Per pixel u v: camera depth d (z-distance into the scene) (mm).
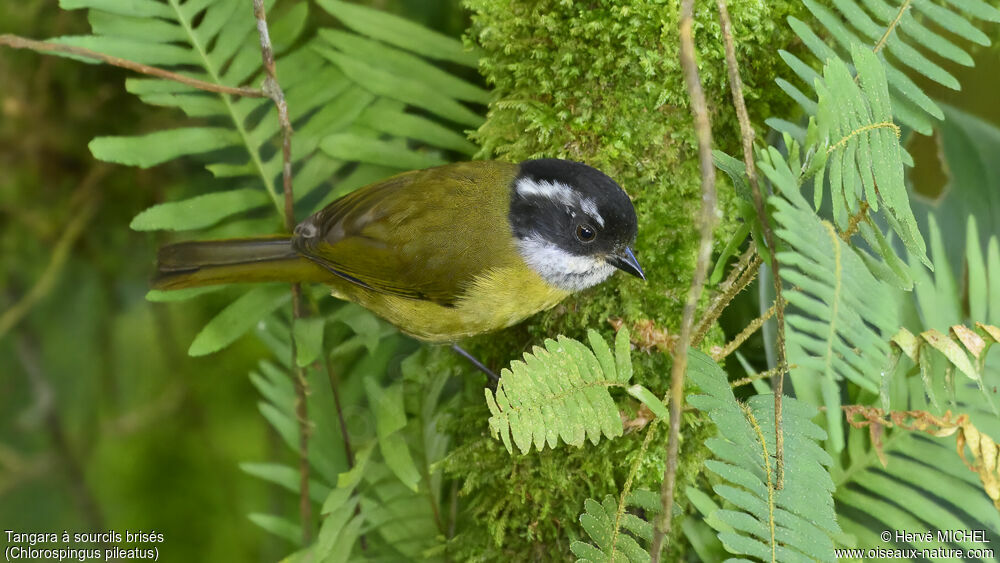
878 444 4730
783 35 5152
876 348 3246
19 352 8422
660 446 4945
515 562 5293
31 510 8539
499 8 5266
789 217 3205
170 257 5949
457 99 6215
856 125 3553
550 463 5047
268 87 5598
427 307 6012
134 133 7836
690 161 5195
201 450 8852
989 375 4871
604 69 5035
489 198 5801
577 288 5539
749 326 4527
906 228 3557
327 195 6695
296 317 6406
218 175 6137
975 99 5836
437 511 5914
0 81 7441
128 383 8766
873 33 4406
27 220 7980
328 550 5641
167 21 5914
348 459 6430
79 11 7281
